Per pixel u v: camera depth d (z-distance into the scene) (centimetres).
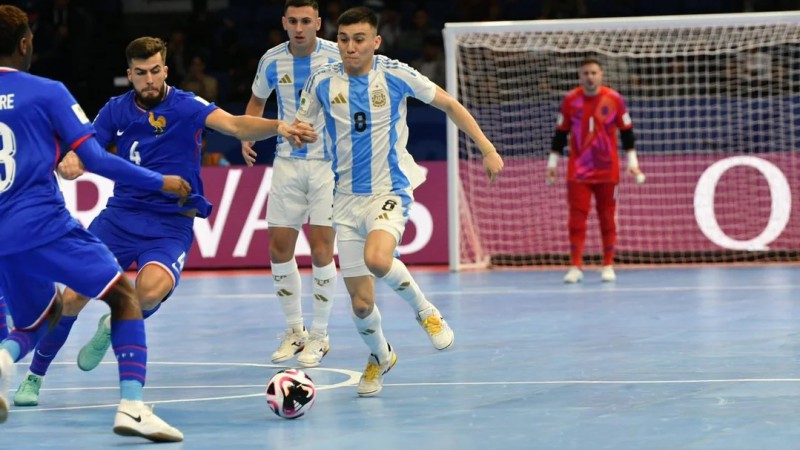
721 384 1031
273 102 2802
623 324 1506
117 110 1058
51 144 831
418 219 2489
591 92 2064
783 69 2577
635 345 1306
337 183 1054
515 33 2592
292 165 1278
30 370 1018
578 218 2108
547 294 1916
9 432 884
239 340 1454
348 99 1036
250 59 2980
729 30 2608
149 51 1020
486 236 2519
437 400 984
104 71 3023
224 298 1969
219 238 2497
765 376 1072
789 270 2239
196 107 1035
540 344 1334
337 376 1153
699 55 2678
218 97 2978
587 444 785
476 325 1530
